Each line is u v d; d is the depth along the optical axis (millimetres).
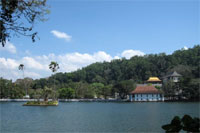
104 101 162500
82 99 168875
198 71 163750
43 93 113000
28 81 195500
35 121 44375
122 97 174000
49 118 49688
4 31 8891
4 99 156625
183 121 6086
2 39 8828
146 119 45594
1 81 166000
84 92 176875
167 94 144250
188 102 124625
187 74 166750
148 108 79438
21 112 66375
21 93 167625
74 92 173625
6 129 34594
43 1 9555
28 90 187500
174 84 144375
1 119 48094
